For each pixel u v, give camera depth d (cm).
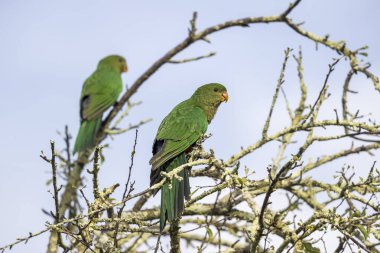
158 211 1239
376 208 1033
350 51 1280
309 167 1267
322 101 1180
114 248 887
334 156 1271
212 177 1162
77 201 1180
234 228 1288
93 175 877
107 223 1030
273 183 860
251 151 1170
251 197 930
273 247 968
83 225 875
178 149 1136
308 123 1138
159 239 906
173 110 1273
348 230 973
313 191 1229
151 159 1078
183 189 1012
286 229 984
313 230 915
